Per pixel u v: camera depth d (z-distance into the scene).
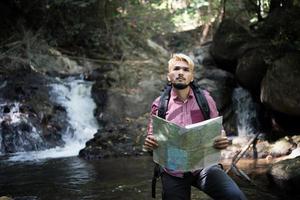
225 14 12.36
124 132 8.70
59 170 6.77
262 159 6.98
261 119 9.09
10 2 12.79
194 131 2.80
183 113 3.11
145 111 10.14
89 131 10.00
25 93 10.02
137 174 6.25
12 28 12.56
